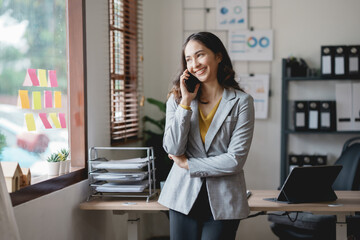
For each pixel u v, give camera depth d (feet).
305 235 10.37
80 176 8.95
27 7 8.29
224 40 14.71
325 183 8.55
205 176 6.79
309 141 14.52
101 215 10.12
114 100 11.55
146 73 14.23
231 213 6.74
